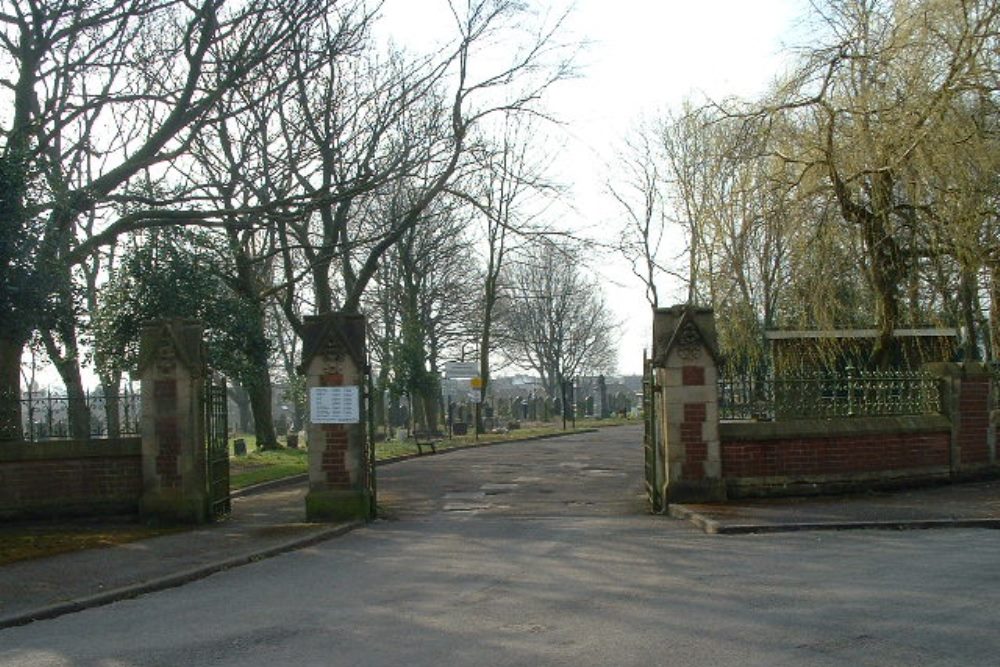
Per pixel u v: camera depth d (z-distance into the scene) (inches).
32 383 1186.0
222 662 262.4
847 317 719.7
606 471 943.0
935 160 588.7
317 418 587.2
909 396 627.5
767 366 783.1
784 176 661.9
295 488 898.1
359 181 874.1
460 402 2672.2
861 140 615.2
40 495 577.6
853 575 352.8
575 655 255.0
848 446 601.6
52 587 385.4
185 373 577.3
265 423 1438.2
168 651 277.0
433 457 1258.6
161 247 984.9
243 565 441.1
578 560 412.2
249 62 722.8
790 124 657.6
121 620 329.7
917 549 412.2
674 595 327.9
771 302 808.3
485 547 465.4
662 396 587.5
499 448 1437.0
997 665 235.5
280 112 932.0
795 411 601.0
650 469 622.8
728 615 294.0
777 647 255.6
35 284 569.0
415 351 1644.9
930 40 599.2
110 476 586.2
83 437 587.2
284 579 397.7
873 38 634.8
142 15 789.9
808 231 652.7
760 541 451.5
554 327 2731.3
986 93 586.6
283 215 776.9
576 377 3157.0
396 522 590.9
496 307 2315.5
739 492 587.5
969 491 600.7
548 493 743.1
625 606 313.3
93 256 946.1
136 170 716.0
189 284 985.5
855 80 633.0
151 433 576.1
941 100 583.5
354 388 586.6
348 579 389.1
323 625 302.0
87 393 592.4
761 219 667.4
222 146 1041.5
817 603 306.0
